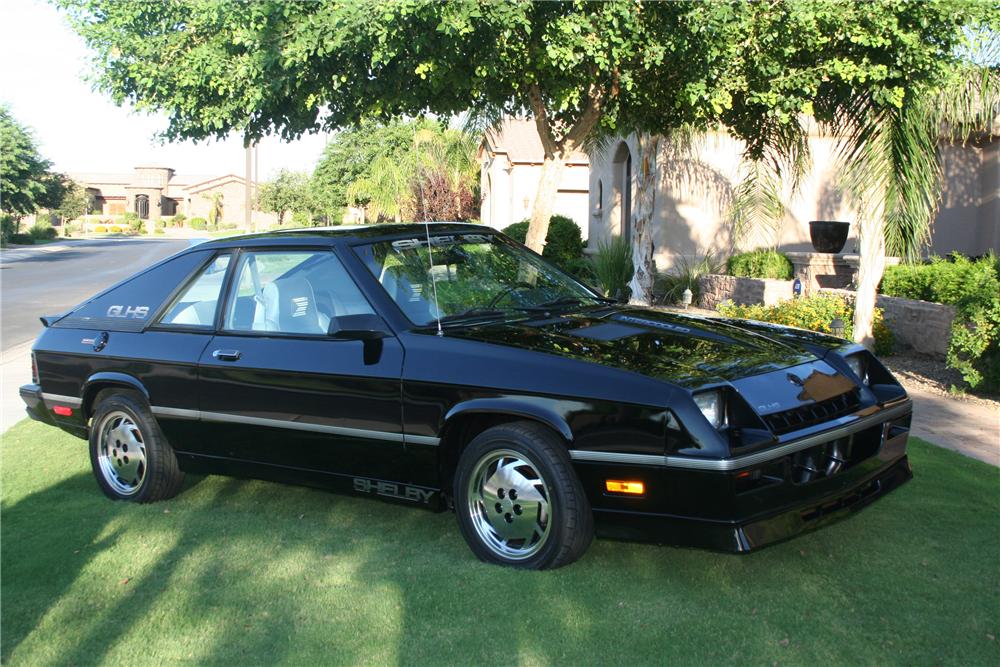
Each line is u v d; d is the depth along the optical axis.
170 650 3.39
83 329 5.46
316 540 4.47
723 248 16.53
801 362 4.10
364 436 4.27
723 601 3.58
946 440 6.11
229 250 5.09
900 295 10.80
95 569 4.19
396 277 4.55
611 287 16.31
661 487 3.51
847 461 3.89
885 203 8.81
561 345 4.00
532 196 29.66
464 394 3.94
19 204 54.69
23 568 4.22
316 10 6.48
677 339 4.20
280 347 4.58
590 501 3.70
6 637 3.55
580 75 7.40
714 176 16.31
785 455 3.53
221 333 4.88
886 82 7.75
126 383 5.12
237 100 7.09
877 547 4.08
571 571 3.89
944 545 4.08
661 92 8.27
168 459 5.12
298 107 7.22
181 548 4.44
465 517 4.05
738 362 3.91
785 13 7.05
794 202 16.23
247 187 37.38
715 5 6.57
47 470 5.98
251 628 3.53
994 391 7.75
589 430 3.63
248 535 4.59
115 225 84.50
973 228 15.21
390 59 6.62
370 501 5.08
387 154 26.27
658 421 3.50
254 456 4.76
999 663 3.05
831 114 8.59
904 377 8.61
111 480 5.34
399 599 3.71
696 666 3.10
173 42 7.13
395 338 4.25
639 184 13.59
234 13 6.51
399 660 3.23
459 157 25.28
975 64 8.80
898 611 3.44
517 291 4.86
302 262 4.73
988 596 3.55
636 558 4.04
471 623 3.47
